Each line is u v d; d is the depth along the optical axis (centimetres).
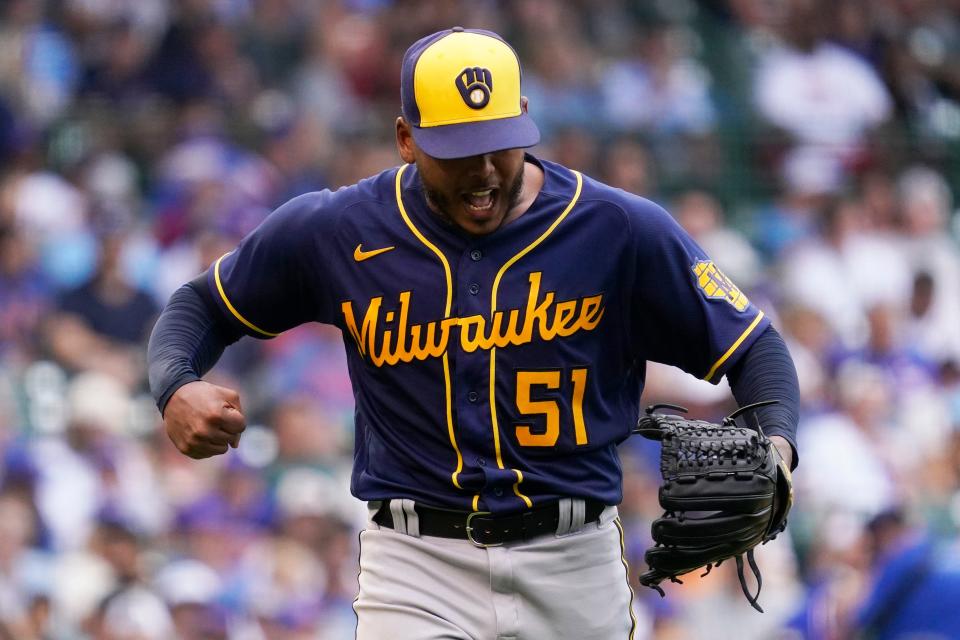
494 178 1123
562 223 1166
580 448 1170
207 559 2567
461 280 1159
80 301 3014
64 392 2869
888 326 3525
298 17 3916
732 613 2567
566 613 1184
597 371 1176
